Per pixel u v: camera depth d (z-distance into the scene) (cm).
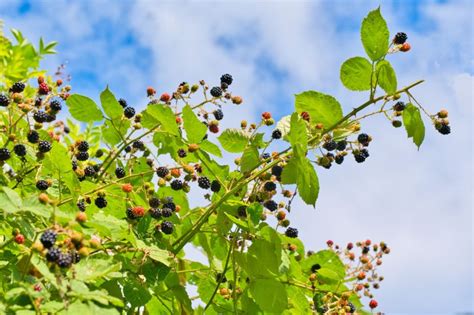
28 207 138
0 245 152
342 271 169
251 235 160
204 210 168
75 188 151
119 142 172
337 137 163
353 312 169
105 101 166
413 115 157
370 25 155
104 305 137
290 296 167
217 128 169
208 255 169
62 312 133
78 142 166
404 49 155
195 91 170
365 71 157
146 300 155
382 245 190
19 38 188
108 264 138
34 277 140
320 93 160
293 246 169
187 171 165
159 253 157
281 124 165
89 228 148
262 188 165
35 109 161
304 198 153
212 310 173
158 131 167
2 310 134
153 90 171
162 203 164
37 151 159
